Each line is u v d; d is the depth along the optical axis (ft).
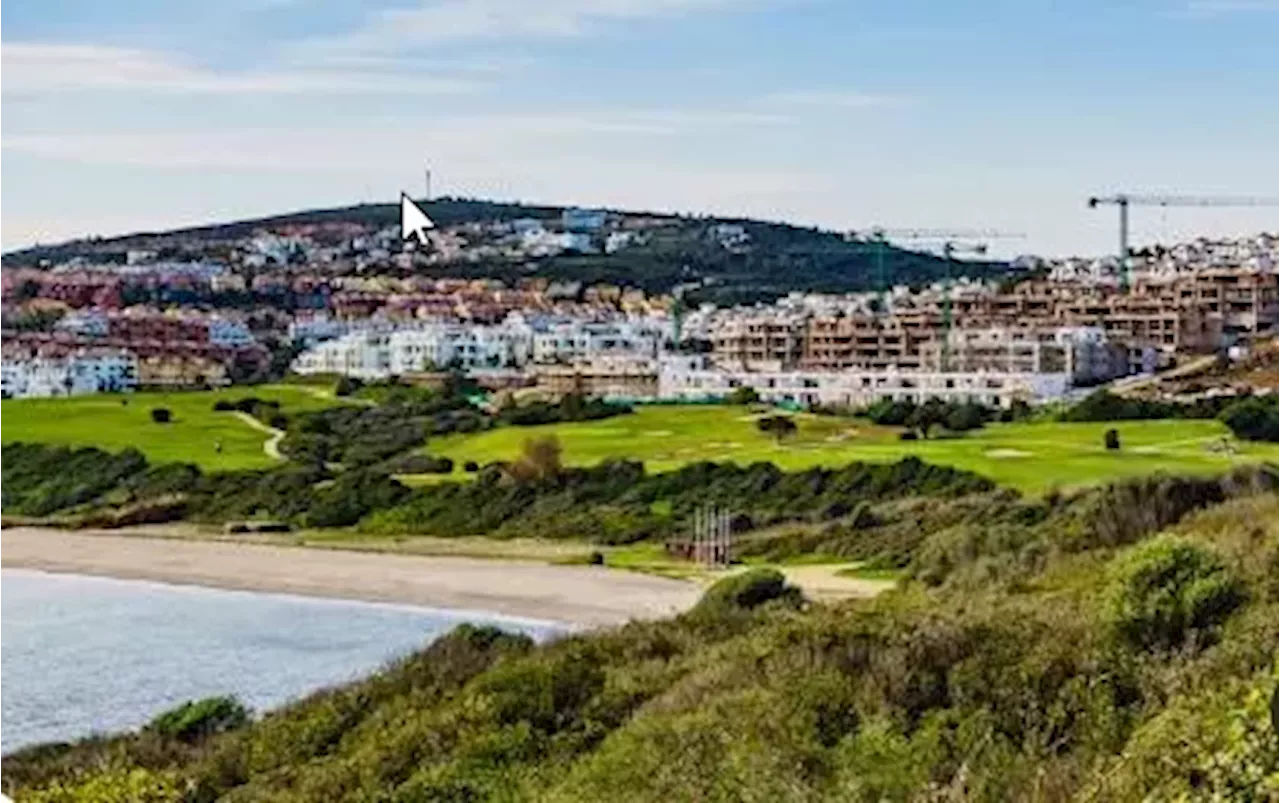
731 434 520.42
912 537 326.03
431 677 109.09
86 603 351.05
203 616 329.52
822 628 78.18
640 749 68.18
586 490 439.22
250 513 479.00
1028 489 346.54
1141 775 46.78
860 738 61.72
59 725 219.20
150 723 145.59
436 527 436.76
